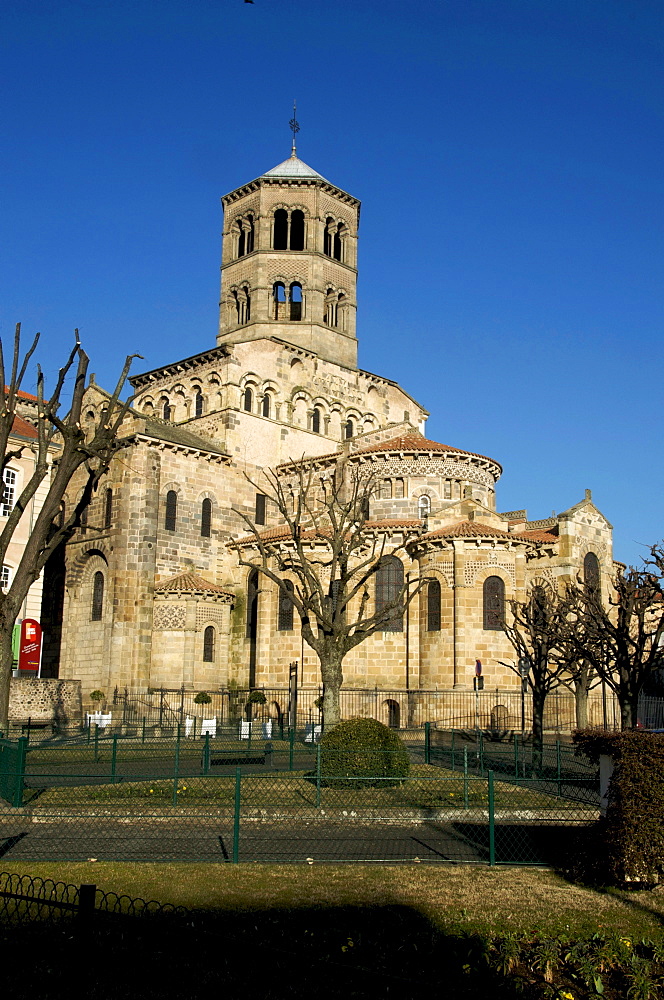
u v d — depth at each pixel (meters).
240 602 58.75
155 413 69.50
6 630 36.03
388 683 52.75
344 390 71.62
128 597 54.78
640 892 17.23
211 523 60.03
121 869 18.00
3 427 38.97
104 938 10.50
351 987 10.37
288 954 10.48
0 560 37.47
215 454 60.22
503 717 48.97
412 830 22.97
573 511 55.59
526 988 12.18
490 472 60.19
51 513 38.81
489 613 50.50
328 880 17.56
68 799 25.91
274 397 66.25
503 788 29.52
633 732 19.23
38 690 51.44
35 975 11.73
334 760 28.72
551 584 52.22
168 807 24.53
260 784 28.69
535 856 20.27
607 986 12.62
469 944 13.73
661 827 17.42
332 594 39.91
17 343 39.38
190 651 54.53
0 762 26.55
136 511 55.81
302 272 70.38
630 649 52.19
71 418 40.28
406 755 29.61
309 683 53.66
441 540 51.19
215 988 11.13
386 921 14.92
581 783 28.19
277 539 56.12
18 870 17.84
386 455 57.69
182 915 12.57
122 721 50.09
